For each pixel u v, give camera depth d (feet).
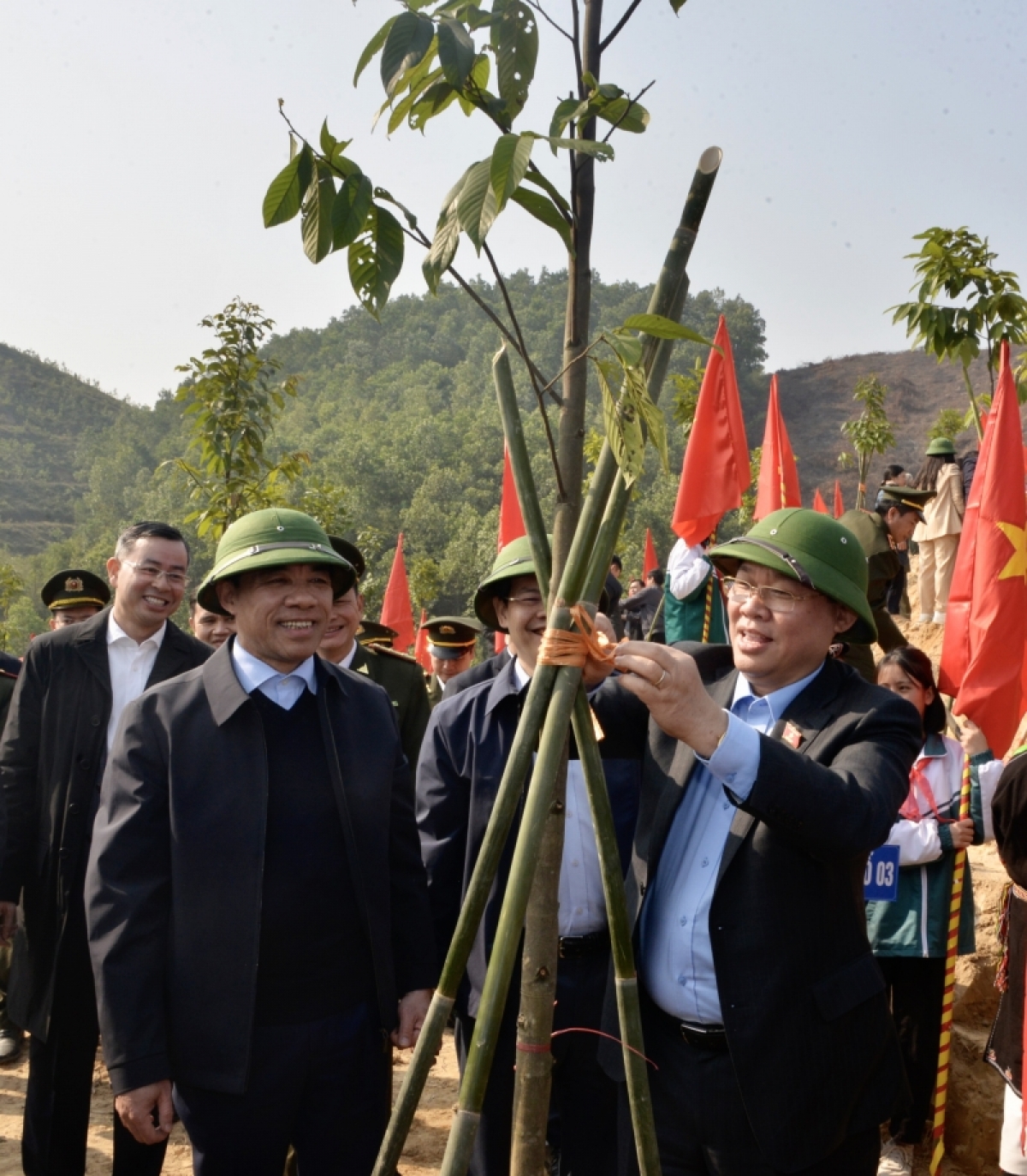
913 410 428.15
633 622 43.91
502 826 5.86
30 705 13.52
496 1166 10.78
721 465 18.63
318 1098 9.47
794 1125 7.72
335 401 593.42
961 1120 13.84
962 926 13.91
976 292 28.30
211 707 9.68
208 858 9.33
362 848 9.80
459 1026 11.12
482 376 584.81
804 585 8.20
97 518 465.88
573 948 10.69
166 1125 9.15
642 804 8.89
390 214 6.44
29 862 13.19
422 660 31.58
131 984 9.21
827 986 7.89
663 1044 8.40
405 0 6.17
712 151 6.21
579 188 6.28
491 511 376.07
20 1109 16.52
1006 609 13.14
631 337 5.64
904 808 13.25
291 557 9.43
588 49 6.40
